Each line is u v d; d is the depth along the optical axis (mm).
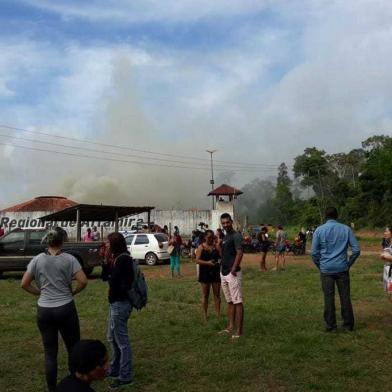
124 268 6234
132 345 8078
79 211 28109
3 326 9820
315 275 17984
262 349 7539
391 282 8773
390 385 5953
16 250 19188
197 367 6832
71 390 3059
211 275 9859
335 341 7918
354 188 78812
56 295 5789
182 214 47469
